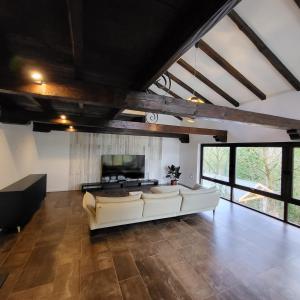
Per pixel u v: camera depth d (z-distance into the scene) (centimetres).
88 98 189
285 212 412
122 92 206
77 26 107
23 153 454
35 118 375
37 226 347
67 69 185
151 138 772
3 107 335
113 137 695
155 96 228
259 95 448
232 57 375
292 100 394
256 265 250
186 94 608
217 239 318
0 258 248
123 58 171
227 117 296
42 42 144
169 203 354
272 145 445
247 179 512
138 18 121
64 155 623
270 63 353
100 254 264
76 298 188
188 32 119
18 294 190
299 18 258
